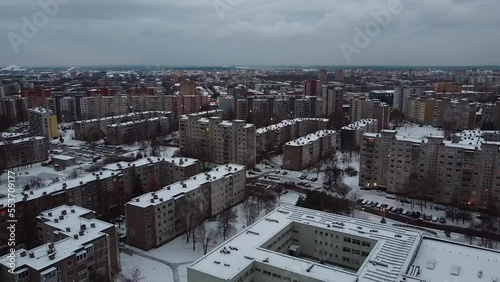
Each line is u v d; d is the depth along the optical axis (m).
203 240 166.38
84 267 129.88
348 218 152.88
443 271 116.56
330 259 144.25
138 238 167.50
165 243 173.12
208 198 195.88
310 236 146.88
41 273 115.38
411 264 120.31
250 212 189.88
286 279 116.12
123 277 144.25
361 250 137.62
